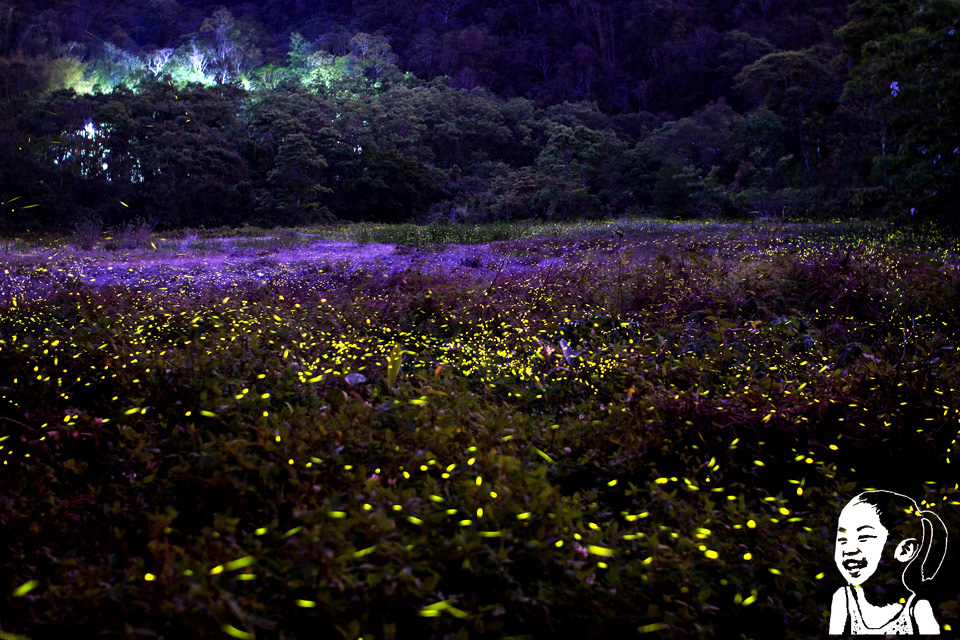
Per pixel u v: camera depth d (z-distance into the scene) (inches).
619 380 150.9
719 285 242.8
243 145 1385.3
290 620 71.1
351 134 1534.2
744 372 155.3
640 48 3031.5
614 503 107.3
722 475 112.6
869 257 302.0
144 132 1315.2
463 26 3422.7
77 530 89.7
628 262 315.6
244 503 89.9
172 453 103.7
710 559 86.8
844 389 132.1
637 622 76.5
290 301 229.8
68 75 2057.1
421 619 73.1
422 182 1469.0
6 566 80.7
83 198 1169.4
